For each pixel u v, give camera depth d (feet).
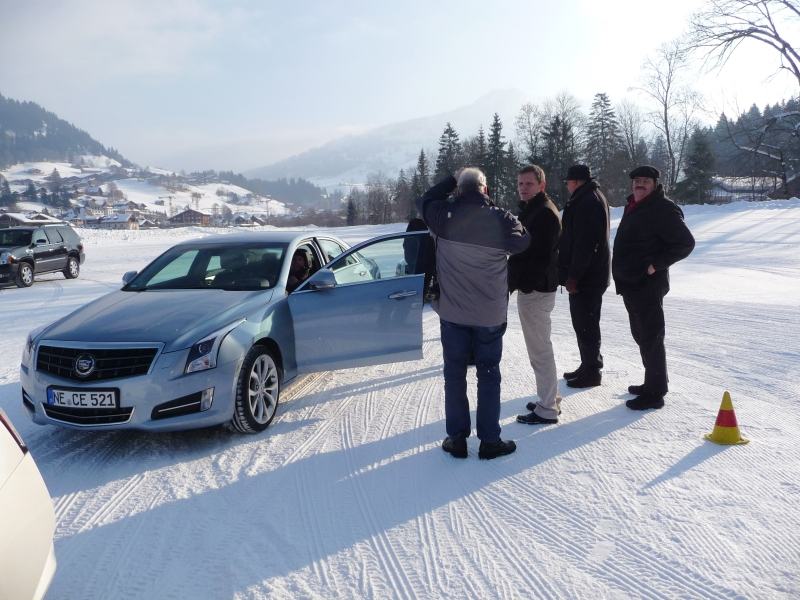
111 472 12.94
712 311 29.94
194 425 13.52
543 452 13.33
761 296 34.60
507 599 8.45
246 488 12.05
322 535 10.27
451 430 13.28
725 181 177.17
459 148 261.03
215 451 13.93
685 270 46.80
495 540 9.96
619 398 16.80
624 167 197.47
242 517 10.93
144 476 12.69
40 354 13.87
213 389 13.60
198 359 13.47
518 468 12.58
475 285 12.47
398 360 16.76
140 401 13.04
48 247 52.13
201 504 11.44
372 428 15.12
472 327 12.84
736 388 17.54
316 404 17.13
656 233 15.03
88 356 13.30
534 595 8.52
